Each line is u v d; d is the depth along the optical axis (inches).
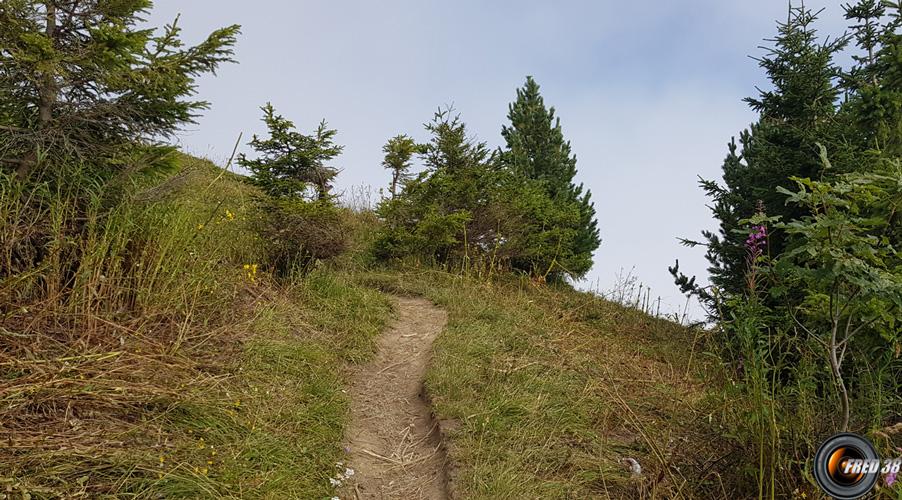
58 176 164.2
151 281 175.9
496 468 150.7
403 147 442.6
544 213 442.3
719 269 319.6
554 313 328.5
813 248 110.4
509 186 422.6
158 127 184.2
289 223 269.7
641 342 305.6
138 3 177.2
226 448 137.2
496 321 278.8
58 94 166.4
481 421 173.8
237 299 220.7
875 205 124.6
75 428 121.2
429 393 197.0
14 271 154.1
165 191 193.5
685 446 156.7
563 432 174.9
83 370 134.3
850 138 262.7
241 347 188.2
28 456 107.4
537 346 249.3
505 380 206.2
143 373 145.3
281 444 147.8
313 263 281.0
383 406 195.3
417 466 162.6
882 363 129.6
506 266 409.7
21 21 153.4
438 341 241.6
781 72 309.9
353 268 345.7
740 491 134.5
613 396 201.6
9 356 131.0
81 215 174.1
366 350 229.0
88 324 151.8
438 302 310.0
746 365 134.4
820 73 295.3
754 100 316.5
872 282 107.7
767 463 129.0
